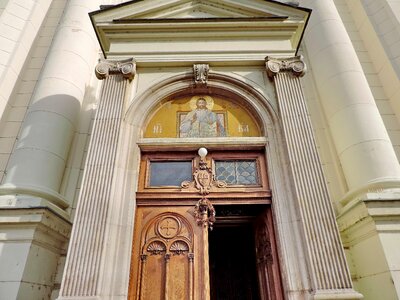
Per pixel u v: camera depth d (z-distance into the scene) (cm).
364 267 420
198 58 522
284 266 392
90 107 603
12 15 681
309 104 611
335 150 543
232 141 485
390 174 448
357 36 743
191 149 488
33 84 645
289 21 539
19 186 438
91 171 424
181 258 416
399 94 604
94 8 698
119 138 454
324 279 359
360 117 505
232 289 733
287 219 418
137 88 511
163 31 539
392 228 390
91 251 372
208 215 445
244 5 560
